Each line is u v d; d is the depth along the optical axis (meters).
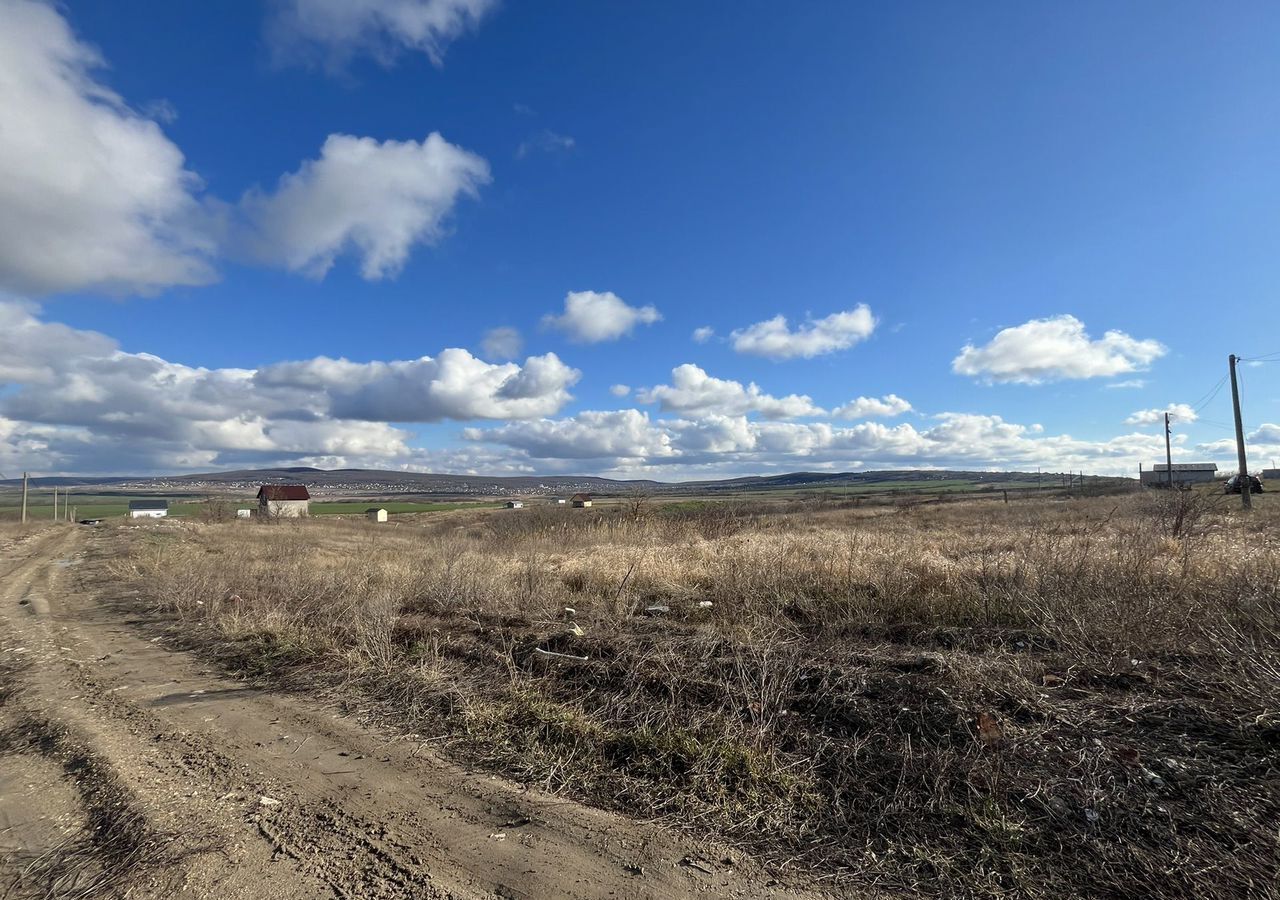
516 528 23.06
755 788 3.57
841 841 3.11
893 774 3.59
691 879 2.87
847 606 7.11
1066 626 5.41
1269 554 7.02
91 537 35.06
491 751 4.30
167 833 3.25
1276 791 3.04
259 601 9.58
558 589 9.70
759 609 7.31
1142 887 2.64
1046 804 3.17
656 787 3.71
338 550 22.22
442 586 9.35
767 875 2.89
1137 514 13.62
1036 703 4.09
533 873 2.93
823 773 3.71
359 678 5.95
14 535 38.44
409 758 4.26
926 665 4.86
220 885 2.83
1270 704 3.63
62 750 4.41
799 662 5.13
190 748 4.45
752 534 17.58
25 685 6.06
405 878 2.90
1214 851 2.76
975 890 2.72
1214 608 5.29
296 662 6.54
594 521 21.81
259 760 4.24
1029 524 16.19
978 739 3.76
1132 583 6.21
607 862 3.02
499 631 7.11
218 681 6.16
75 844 3.17
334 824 3.38
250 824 3.37
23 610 10.74
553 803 3.60
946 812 3.21
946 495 57.72
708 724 4.36
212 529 39.84
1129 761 3.40
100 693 5.79
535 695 5.15
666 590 9.09
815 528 20.72
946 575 7.42
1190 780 3.20
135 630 8.73
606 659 5.76
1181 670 4.40
